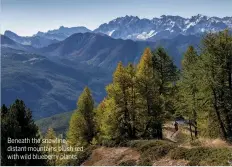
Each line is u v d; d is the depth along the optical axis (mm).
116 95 44000
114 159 31266
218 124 36281
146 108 44562
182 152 25766
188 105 40875
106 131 44438
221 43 34625
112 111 44062
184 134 51688
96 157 33781
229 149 24250
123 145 34688
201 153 24688
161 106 44969
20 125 26859
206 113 37250
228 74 34625
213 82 33438
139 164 27375
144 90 44062
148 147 30250
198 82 35625
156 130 45656
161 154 27422
